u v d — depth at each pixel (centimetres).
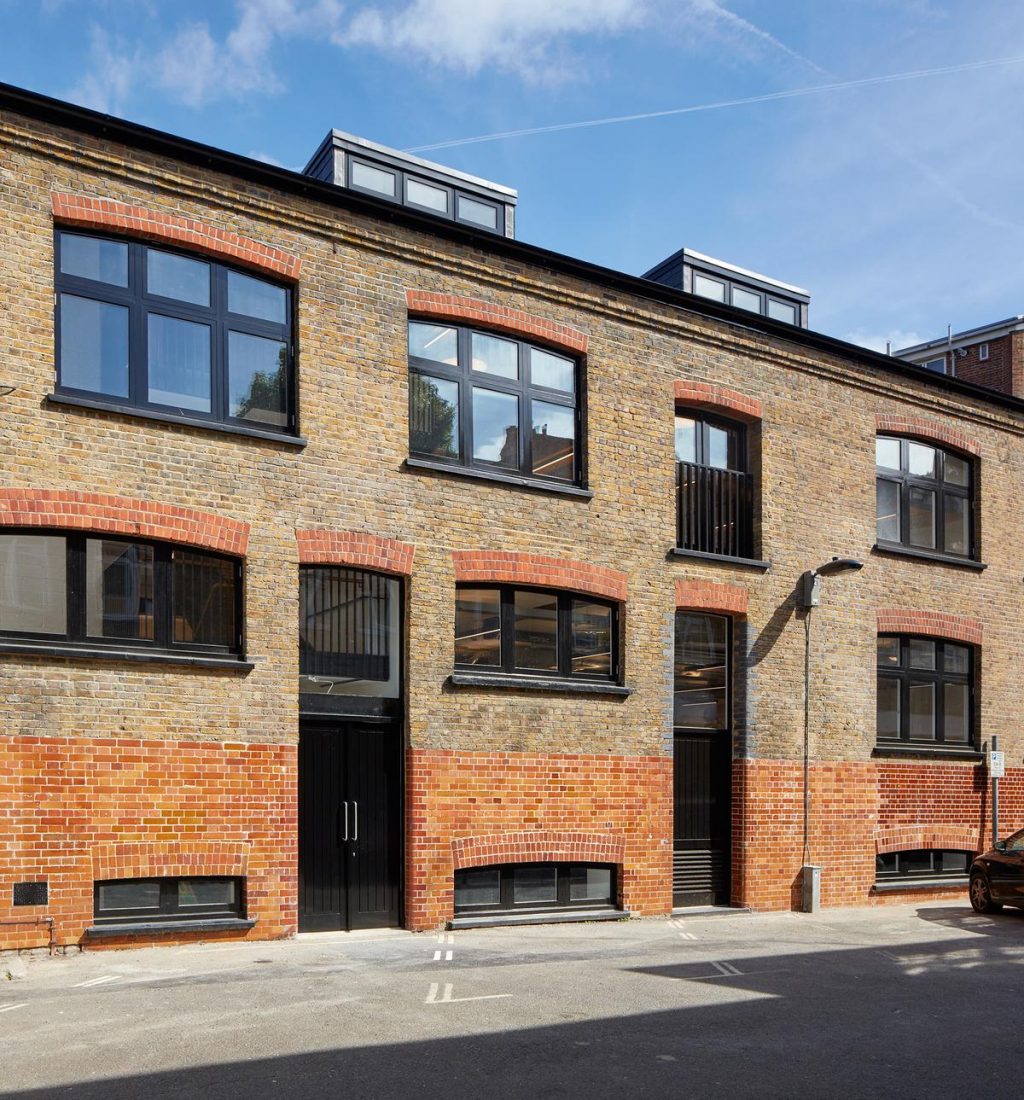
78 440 1065
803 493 1619
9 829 1010
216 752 1114
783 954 1142
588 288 1423
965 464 1884
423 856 1230
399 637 1265
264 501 1166
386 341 1266
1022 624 1902
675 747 1491
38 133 1067
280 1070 669
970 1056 743
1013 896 1476
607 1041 754
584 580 1378
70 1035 745
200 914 1105
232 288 1189
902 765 1691
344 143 1584
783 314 2012
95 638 1077
